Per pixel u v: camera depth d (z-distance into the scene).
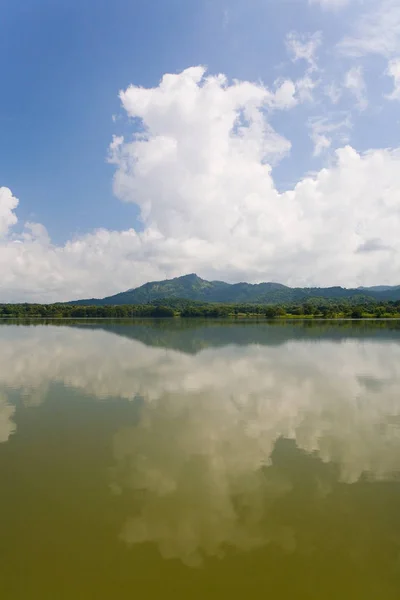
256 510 11.99
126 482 13.80
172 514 11.77
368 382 29.75
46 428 19.52
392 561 9.67
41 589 8.81
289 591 8.76
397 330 85.25
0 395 25.91
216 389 27.44
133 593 8.69
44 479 14.04
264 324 116.19
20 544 10.34
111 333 78.12
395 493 13.04
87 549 10.13
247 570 9.38
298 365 37.28
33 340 62.69
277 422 20.39
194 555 9.91
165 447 17.06
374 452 16.50
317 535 10.73
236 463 15.41
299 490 13.26
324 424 20.11
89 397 25.34
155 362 38.94
